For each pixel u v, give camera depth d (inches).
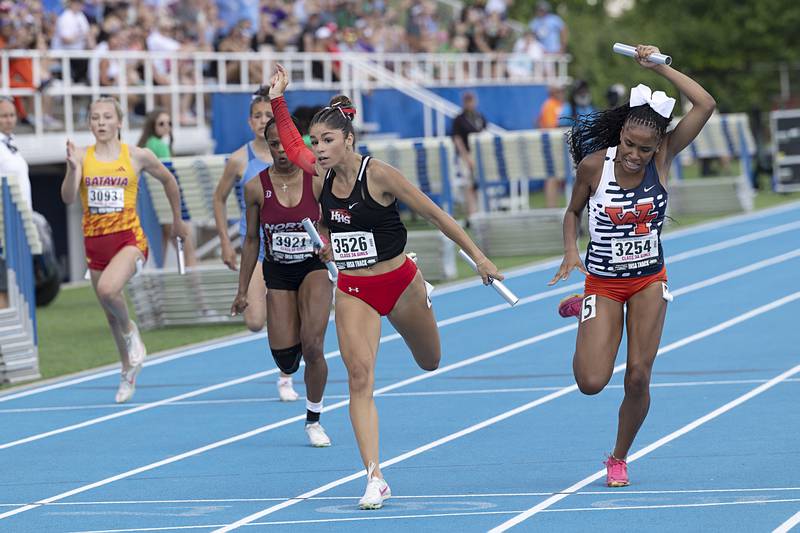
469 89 3582.7
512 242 2618.1
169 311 1921.8
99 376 1513.3
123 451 1096.8
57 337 1823.3
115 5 2679.6
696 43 5748.0
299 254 1063.0
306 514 842.8
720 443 1028.5
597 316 869.2
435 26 3740.2
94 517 858.8
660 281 869.2
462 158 3068.4
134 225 1317.7
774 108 5664.4
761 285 2068.2
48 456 1085.8
